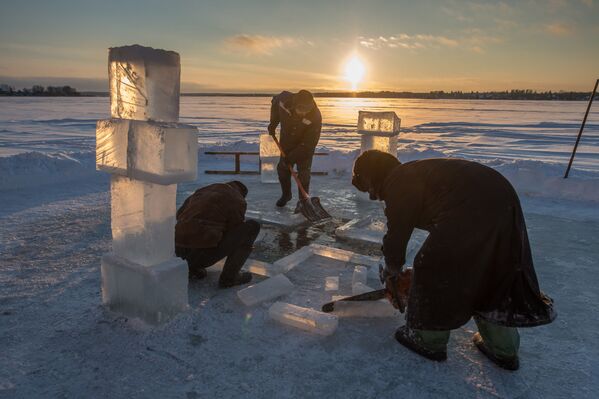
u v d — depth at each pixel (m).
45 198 5.73
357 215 5.29
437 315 2.07
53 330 2.46
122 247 2.60
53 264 3.45
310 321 2.49
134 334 2.43
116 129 2.38
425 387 2.06
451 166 2.10
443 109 82.62
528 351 2.41
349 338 2.46
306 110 5.00
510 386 2.08
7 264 3.42
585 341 2.53
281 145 5.29
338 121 38.97
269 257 3.82
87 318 2.60
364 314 2.70
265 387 2.03
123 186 2.48
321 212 4.60
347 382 2.08
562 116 51.19
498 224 1.95
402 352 2.34
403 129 28.88
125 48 2.31
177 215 3.18
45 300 2.82
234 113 53.19
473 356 2.33
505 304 2.01
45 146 16.03
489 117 48.50
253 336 2.45
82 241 4.02
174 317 2.62
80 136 20.56
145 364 2.17
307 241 4.27
